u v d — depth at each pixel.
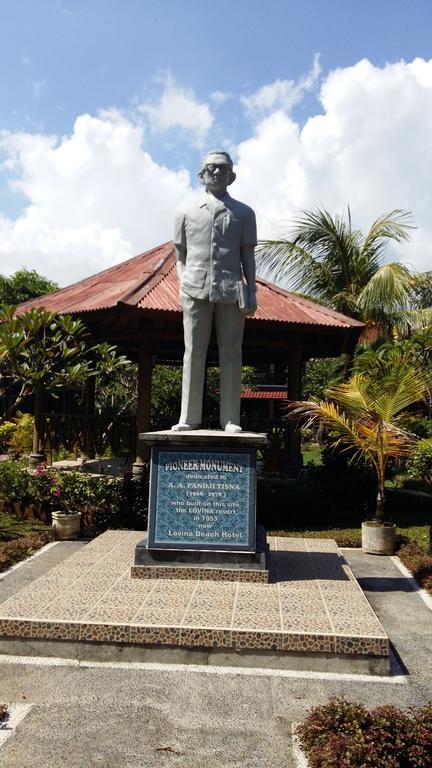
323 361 29.00
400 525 11.24
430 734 3.57
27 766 3.60
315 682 4.69
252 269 7.04
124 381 21.31
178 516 6.45
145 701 4.36
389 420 9.00
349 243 16.14
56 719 4.11
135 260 16.31
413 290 16.38
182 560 6.39
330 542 8.52
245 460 6.42
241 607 5.50
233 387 6.98
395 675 4.86
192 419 6.96
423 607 6.63
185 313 6.98
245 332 13.12
